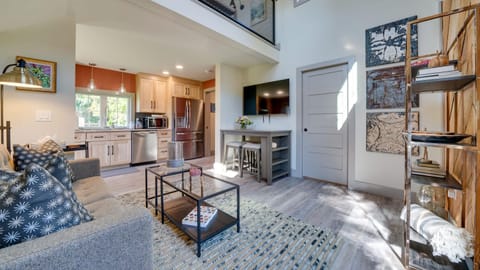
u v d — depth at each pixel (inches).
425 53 90.7
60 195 29.3
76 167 75.9
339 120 121.9
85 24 93.4
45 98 93.4
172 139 203.3
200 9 92.9
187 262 55.0
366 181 109.7
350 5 114.0
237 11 119.1
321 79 128.9
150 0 74.0
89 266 25.7
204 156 229.8
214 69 180.4
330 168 127.1
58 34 95.6
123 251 28.8
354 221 77.7
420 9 92.2
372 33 106.1
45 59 92.7
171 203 83.4
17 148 59.8
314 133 133.1
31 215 26.5
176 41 113.5
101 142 160.6
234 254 58.4
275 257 57.2
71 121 100.3
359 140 111.9
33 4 71.4
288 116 144.9
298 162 140.5
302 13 135.0
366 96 108.7
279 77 148.3
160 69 181.0
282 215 82.8
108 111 188.2
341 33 117.6
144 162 187.5
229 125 163.6
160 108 203.9
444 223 52.8
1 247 25.0
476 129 44.8
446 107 77.1
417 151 94.0
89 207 52.6
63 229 27.3
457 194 61.2
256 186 121.6
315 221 77.9
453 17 69.1
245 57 140.1
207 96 235.6
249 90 163.3
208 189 66.6
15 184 27.6
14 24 82.0
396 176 100.2
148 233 31.5
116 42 119.0
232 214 83.5
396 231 70.4
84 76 170.7
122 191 111.9
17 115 87.4
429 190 71.4
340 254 58.6
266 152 128.3
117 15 84.3
